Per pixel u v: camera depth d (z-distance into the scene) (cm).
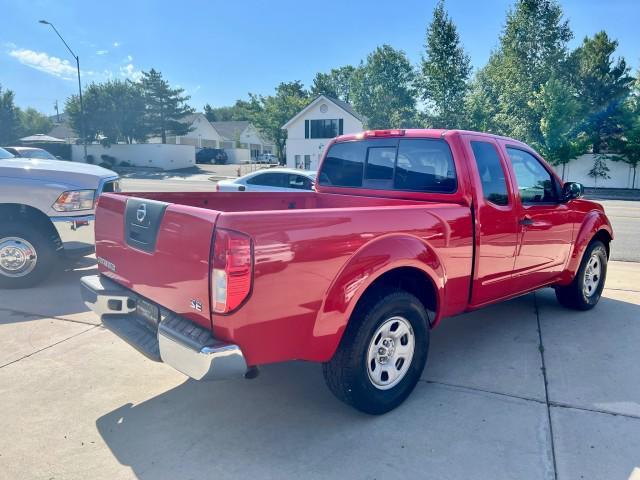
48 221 608
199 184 2952
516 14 3325
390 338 317
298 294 265
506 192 399
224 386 361
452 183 373
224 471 263
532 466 268
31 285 603
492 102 3766
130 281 320
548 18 3234
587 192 2755
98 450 281
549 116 2947
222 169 4728
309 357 278
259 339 257
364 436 296
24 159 676
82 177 621
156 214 288
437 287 341
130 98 4847
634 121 2894
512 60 3341
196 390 354
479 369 390
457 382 367
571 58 3341
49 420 313
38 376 373
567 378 374
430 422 312
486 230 378
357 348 293
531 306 558
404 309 315
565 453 279
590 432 300
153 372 382
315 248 269
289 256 259
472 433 299
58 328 471
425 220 330
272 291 255
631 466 269
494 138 405
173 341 261
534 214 427
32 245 590
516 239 410
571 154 2942
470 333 470
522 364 399
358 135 456
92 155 4803
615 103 3180
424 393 350
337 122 4041
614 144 2925
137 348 296
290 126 4172
